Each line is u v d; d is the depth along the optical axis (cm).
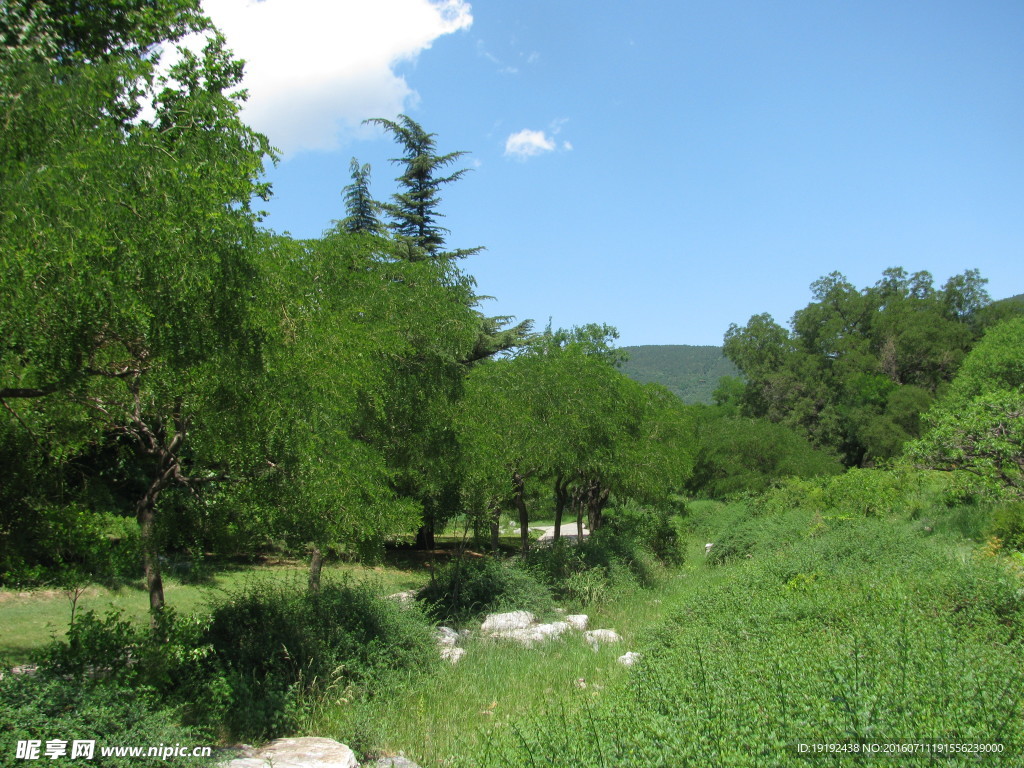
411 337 1228
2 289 528
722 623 887
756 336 6153
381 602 1083
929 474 2536
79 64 689
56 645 727
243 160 664
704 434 3994
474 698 896
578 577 1641
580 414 1712
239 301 644
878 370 5553
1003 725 446
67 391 615
